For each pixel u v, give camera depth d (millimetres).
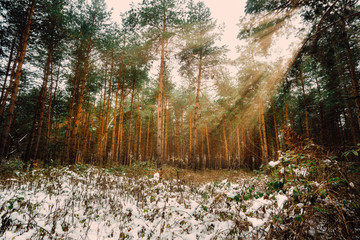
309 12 5652
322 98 14516
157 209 3221
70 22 10648
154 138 32531
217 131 23344
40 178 5871
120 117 18953
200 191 5047
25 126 13203
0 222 2631
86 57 12742
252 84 13367
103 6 12758
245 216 2635
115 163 11945
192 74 14867
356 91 6371
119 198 4277
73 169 8484
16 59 9945
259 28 6637
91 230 2746
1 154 7031
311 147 2686
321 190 1955
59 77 15344
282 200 2266
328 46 5953
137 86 18531
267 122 16062
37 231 2359
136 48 12688
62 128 17359
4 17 8805
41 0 8852
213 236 2393
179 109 27438
